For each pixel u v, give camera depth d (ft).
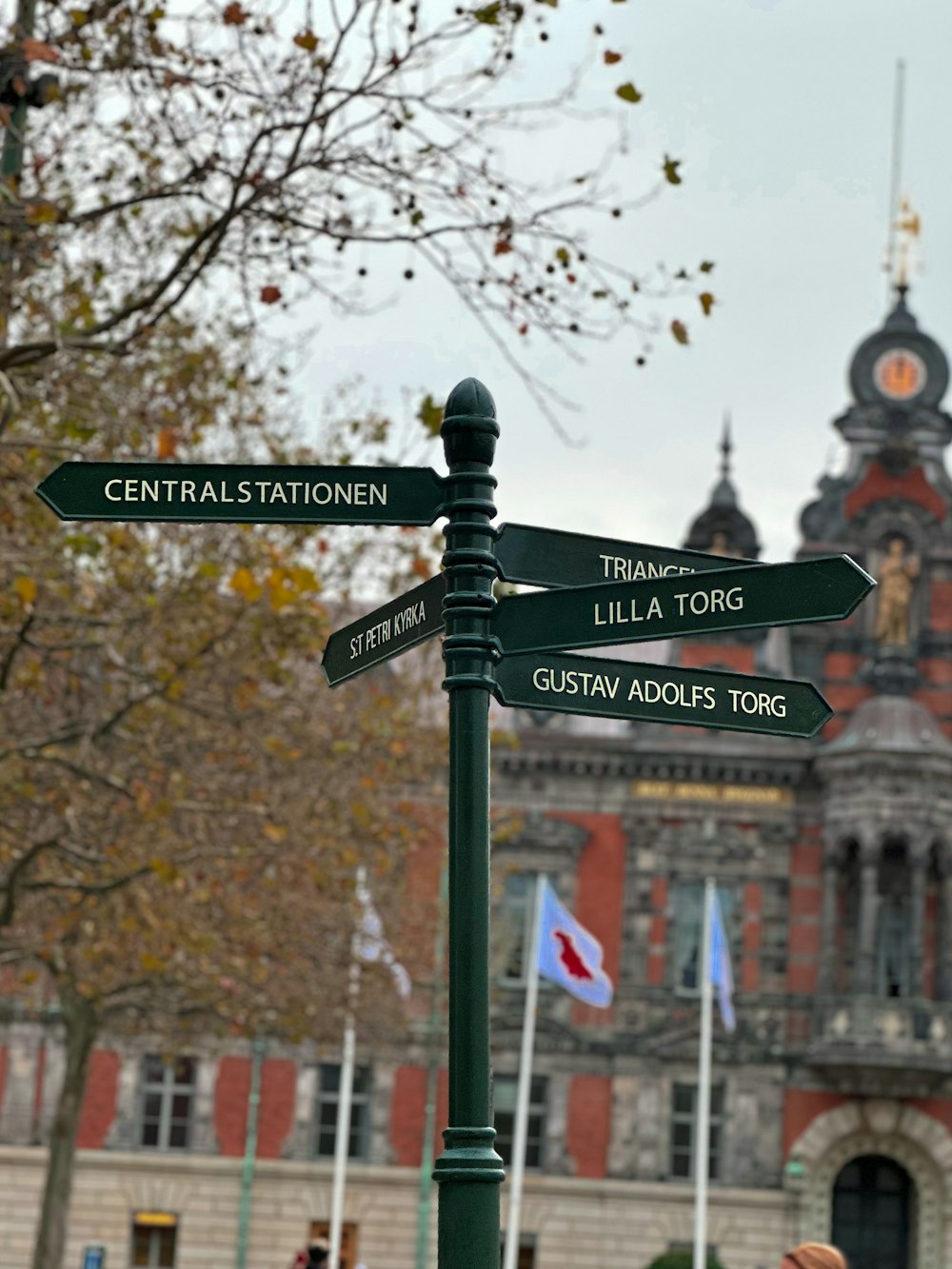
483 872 37.86
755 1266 264.52
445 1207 36.24
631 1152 267.80
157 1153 266.57
